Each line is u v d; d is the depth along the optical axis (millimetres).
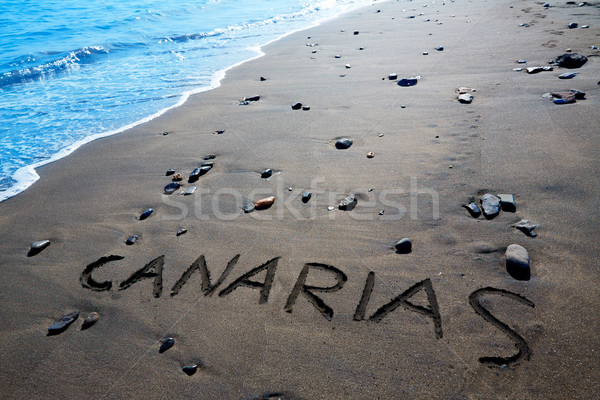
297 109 5629
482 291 2479
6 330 2566
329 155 4258
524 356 2082
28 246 3336
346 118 5105
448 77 6070
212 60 8867
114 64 8992
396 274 2689
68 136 5402
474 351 2139
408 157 4008
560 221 2871
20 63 8797
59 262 3123
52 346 2428
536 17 8883
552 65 5738
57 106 6543
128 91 7125
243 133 5020
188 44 10508
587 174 3260
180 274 2887
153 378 2184
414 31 9453
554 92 4727
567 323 2203
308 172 3984
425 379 2035
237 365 2207
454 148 4027
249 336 2367
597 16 7961
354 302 2523
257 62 8398
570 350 2072
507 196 3168
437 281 2598
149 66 8719
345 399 1983
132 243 3250
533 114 4371
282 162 4230
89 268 3035
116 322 2553
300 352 2242
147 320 2543
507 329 2229
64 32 11539
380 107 5305
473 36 8195
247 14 14391
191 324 2482
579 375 1961
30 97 7012
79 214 3709
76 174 4438
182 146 4844
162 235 3311
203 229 3334
